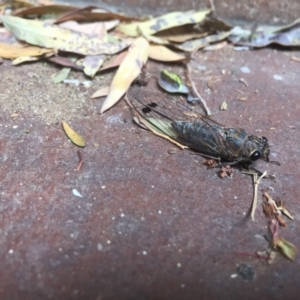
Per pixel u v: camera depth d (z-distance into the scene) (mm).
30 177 99
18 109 116
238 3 151
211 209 95
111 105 118
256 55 144
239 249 88
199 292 81
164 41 139
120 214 93
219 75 134
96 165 103
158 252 87
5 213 91
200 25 147
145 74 132
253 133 114
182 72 135
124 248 87
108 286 81
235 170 104
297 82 133
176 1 152
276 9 151
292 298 81
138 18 150
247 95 127
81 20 145
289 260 86
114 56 134
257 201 97
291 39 146
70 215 92
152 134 112
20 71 129
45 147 106
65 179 99
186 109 116
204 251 87
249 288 82
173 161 105
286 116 120
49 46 132
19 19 134
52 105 118
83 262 84
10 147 105
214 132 104
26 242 86
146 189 98
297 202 98
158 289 81
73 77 128
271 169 105
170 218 93
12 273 82
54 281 81
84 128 112
